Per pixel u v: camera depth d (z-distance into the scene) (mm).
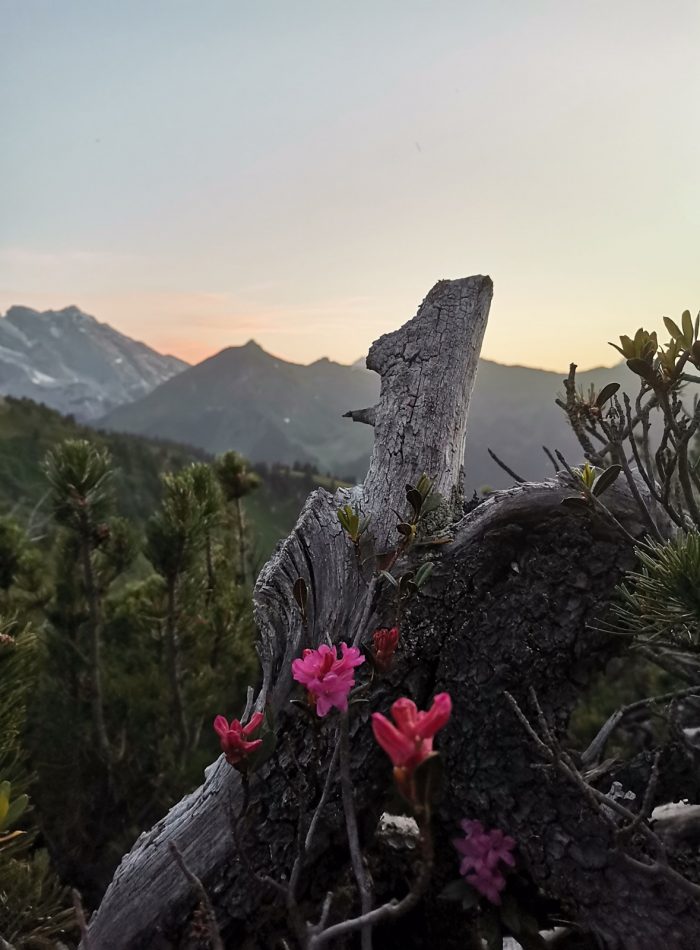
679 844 494
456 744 522
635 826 394
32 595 1032
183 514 881
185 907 463
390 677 518
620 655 580
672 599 391
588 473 493
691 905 438
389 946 554
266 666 542
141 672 1026
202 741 964
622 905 454
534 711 522
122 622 1121
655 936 440
